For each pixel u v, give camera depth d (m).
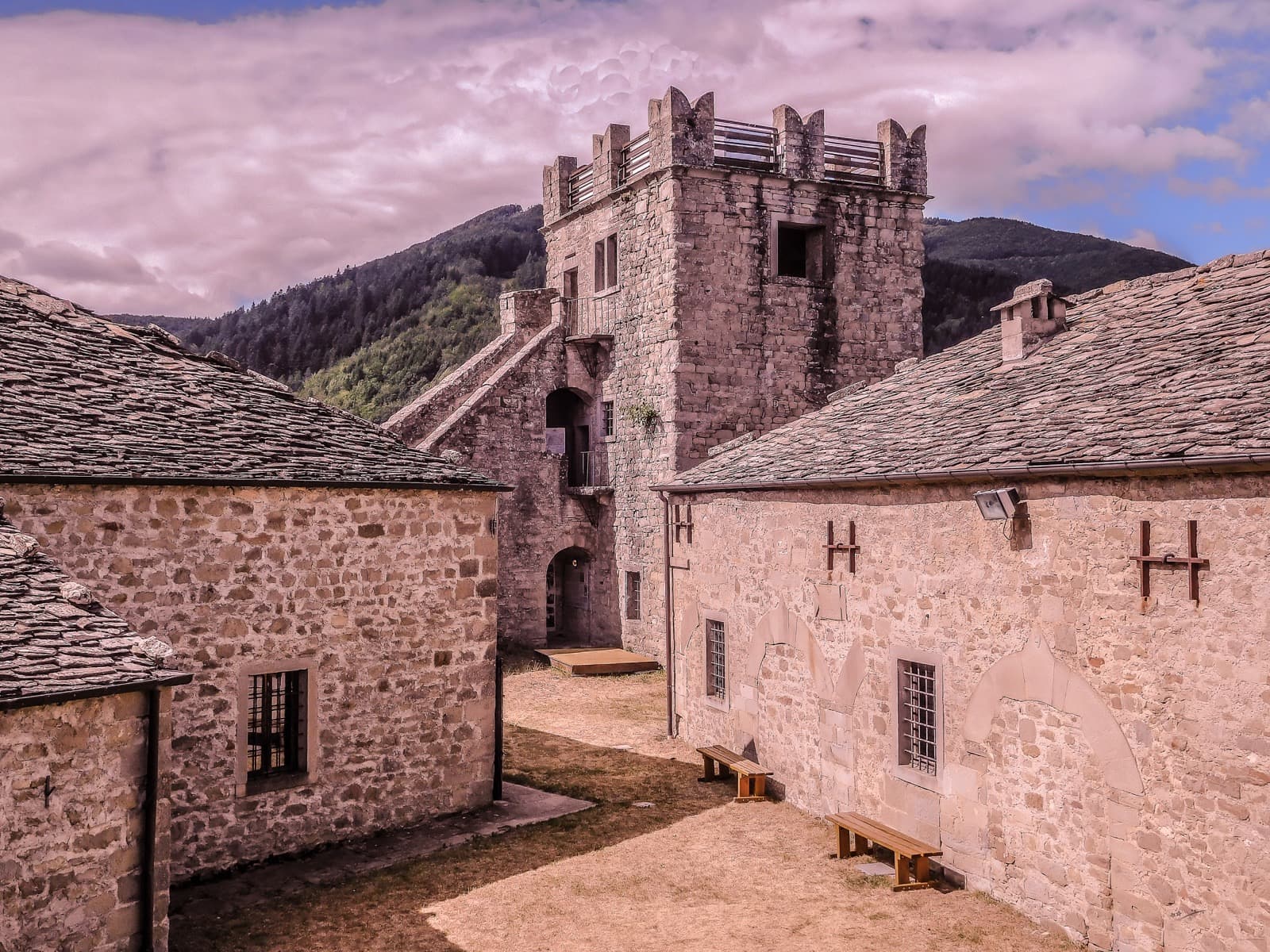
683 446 24.53
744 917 9.31
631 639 26.56
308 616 10.90
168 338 13.16
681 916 9.36
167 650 7.73
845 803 11.74
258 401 12.61
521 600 27.48
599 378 28.08
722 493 14.75
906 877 9.91
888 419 13.23
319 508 11.01
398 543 11.70
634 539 26.36
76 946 7.09
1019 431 9.93
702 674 15.55
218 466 10.28
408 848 11.16
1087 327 12.61
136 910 7.46
